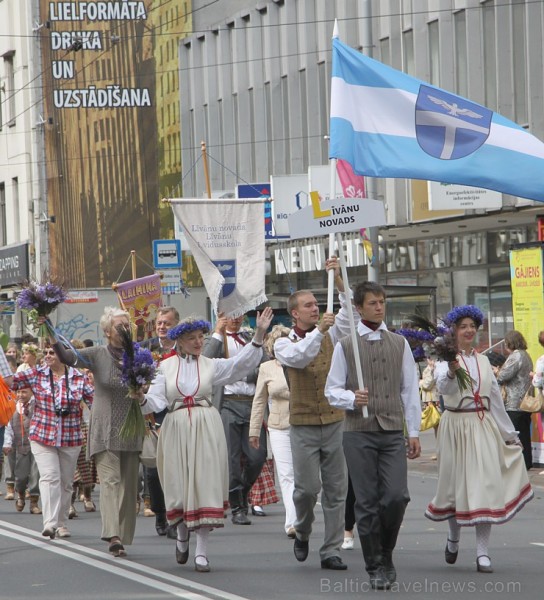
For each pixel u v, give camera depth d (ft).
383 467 40.70
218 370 45.73
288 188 128.77
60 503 55.36
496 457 43.34
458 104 52.31
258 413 55.06
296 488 44.78
